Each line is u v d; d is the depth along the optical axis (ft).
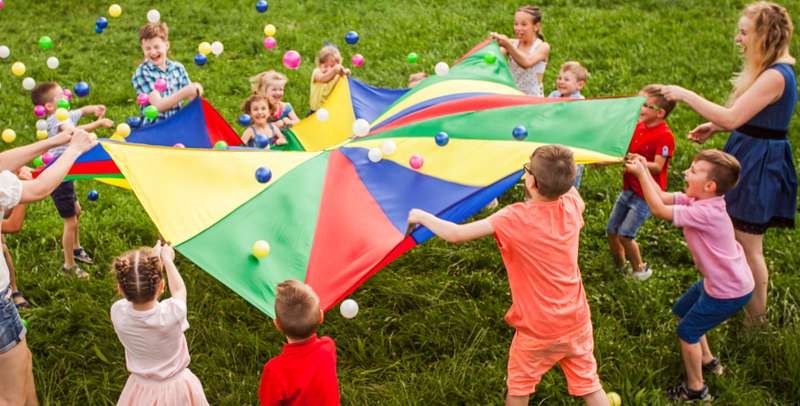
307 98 29.07
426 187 13.99
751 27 14.58
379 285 17.75
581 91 29.14
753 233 15.16
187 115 18.92
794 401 14.12
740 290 13.24
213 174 13.55
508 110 15.38
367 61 32.91
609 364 14.76
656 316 16.48
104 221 20.88
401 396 14.17
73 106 29.04
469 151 14.49
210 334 16.02
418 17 38.42
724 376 14.65
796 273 17.93
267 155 14.46
